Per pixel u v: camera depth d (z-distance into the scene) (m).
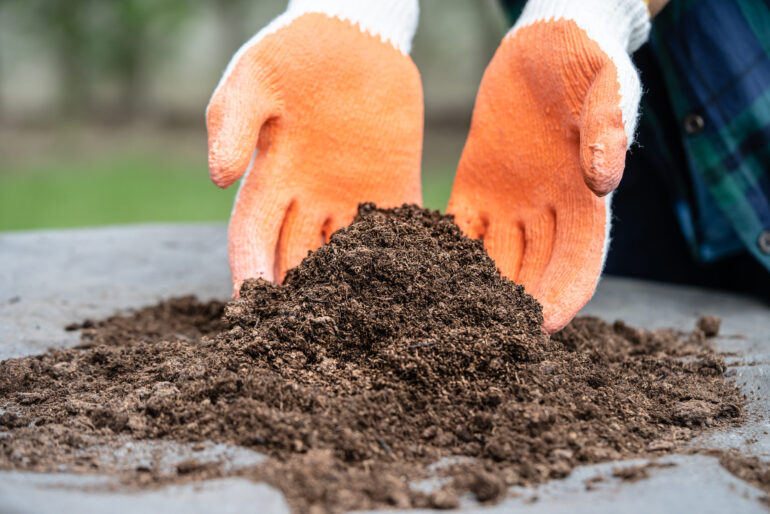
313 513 0.61
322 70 0.79
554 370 0.70
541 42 0.78
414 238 0.75
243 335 0.72
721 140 0.92
